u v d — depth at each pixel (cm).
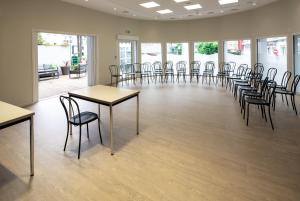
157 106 538
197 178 229
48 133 357
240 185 216
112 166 255
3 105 251
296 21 614
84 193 206
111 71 894
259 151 288
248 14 844
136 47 1041
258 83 549
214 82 938
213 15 939
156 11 832
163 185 218
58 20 631
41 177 233
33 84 570
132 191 209
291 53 643
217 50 1002
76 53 1312
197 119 432
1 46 491
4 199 199
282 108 502
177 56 1103
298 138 329
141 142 323
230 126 388
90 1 663
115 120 429
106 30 851
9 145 310
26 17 539
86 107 524
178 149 298
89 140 331
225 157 274
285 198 196
